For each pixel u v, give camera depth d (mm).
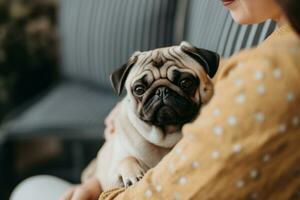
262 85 610
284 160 629
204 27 1351
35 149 2629
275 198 654
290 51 615
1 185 2330
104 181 969
